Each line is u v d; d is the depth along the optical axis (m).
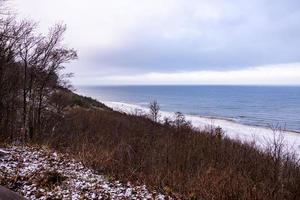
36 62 16.72
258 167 11.08
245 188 8.32
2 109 14.46
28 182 7.72
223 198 7.94
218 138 17.23
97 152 10.84
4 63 14.30
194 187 8.47
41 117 17.72
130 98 137.88
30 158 9.56
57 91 20.73
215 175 9.16
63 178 8.19
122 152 11.30
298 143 27.02
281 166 10.84
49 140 13.47
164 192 8.17
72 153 10.96
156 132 20.28
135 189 8.05
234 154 12.89
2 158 9.09
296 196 8.85
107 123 25.02
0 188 5.91
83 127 21.16
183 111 77.81
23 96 16.08
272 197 8.43
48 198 6.99
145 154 11.98
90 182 8.19
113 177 8.79
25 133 14.80
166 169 10.11
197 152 12.92
